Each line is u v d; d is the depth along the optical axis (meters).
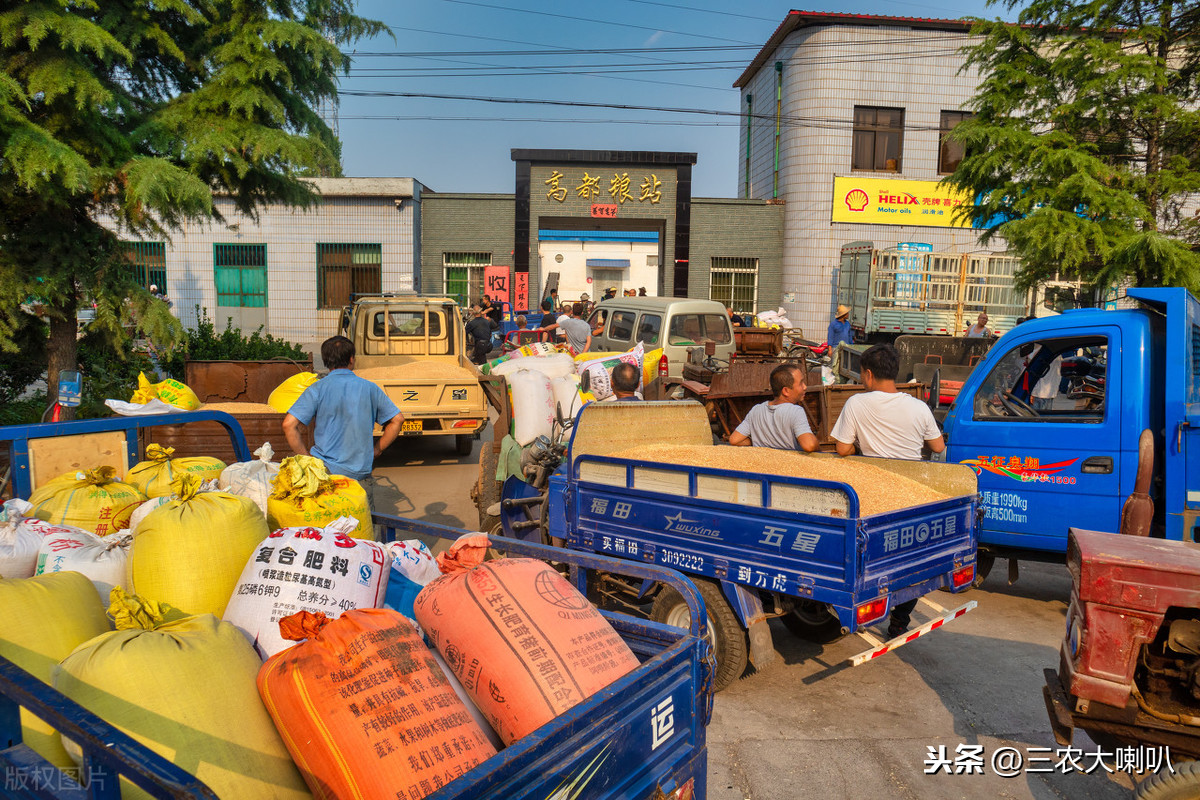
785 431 4.89
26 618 1.87
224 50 8.05
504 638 2.00
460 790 1.35
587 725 1.71
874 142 21.44
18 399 8.90
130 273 8.20
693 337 11.92
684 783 2.13
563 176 22.23
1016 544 5.26
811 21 20.80
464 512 7.38
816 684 4.20
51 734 1.74
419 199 21.94
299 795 1.75
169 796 1.16
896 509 3.58
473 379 9.02
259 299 21.59
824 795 3.18
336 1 9.18
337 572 2.26
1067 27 10.34
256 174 8.87
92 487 3.13
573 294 22.94
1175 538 4.64
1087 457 4.94
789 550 3.54
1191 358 4.77
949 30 20.78
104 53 6.95
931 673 4.34
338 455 4.54
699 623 2.36
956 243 21.64
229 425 3.88
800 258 21.88
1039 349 5.46
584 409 4.59
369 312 10.45
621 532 4.29
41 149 6.30
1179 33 9.98
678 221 22.30
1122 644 2.64
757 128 25.12
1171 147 10.27
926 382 10.43
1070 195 9.61
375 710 1.68
